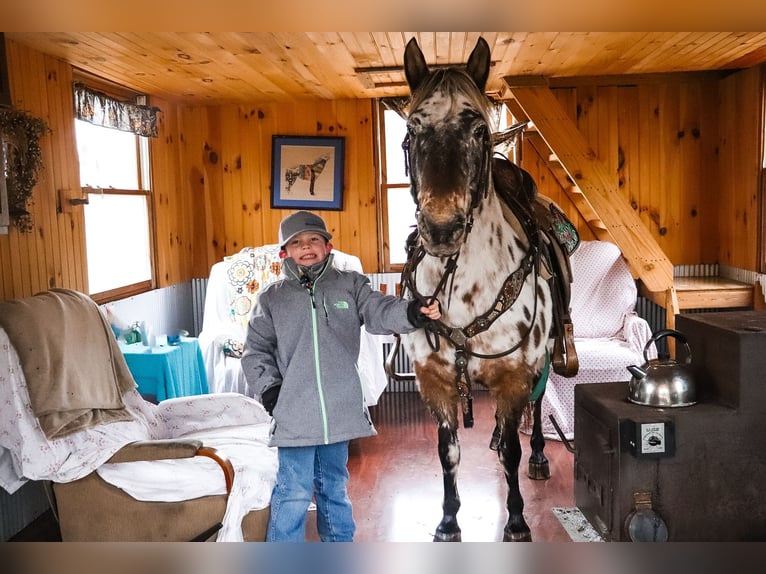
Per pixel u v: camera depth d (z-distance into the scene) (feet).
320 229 7.25
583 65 14.39
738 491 7.63
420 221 6.50
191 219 17.69
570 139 14.49
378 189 17.22
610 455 7.90
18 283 10.14
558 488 10.87
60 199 11.50
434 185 6.40
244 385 13.64
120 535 7.63
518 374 7.74
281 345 7.27
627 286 14.84
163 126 16.29
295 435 7.10
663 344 16.58
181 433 9.52
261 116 17.35
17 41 10.39
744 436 7.55
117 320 13.07
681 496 7.61
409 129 6.86
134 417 8.70
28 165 9.93
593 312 14.82
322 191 17.33
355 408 7.27
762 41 12.42
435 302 6.85
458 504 8.11
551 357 9.23
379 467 12.10
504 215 8.00
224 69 13.10
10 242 9.96
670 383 7.88
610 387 9.00
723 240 16.42
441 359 7.73
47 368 7.68
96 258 13.44
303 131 17.29
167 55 11.69
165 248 16.17
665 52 13.34
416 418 15.15
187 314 17.46
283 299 7.28
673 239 16.78
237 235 17.70
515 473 8.14
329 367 7.18
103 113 13.05
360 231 17.39
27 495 10.21
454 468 8.09
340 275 7.44
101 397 8.23
